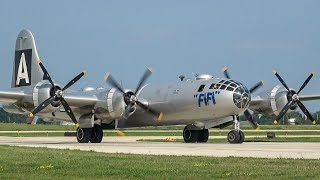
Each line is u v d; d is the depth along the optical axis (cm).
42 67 9981
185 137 11438
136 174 4775
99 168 5219
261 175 4638
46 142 11375
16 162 5766
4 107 10812
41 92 9794
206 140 11381
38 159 6103
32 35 11381
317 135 17588
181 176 4638
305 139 13900
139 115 11225
